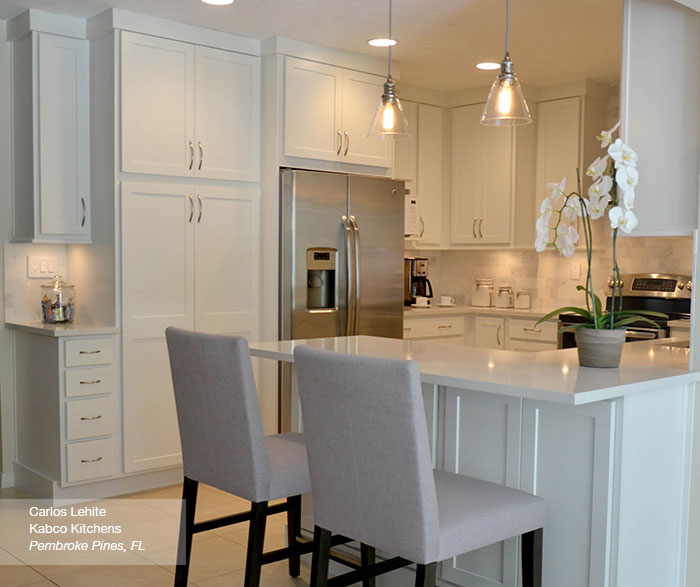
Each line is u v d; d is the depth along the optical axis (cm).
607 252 537
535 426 232
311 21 404
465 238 577
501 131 548
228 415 234
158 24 400
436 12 385
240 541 338
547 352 293
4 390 423
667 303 485
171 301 414
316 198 445
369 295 470
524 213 552
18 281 423
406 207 547
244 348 228
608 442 215
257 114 445
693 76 257
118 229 395
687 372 240
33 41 391
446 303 592
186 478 259
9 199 418
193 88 416
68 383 381
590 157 533
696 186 255
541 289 575
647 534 231
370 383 187
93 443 390
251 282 446
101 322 408
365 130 479
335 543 256
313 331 446
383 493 192
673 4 262
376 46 452
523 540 221
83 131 411
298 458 248
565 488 226
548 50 451
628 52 274
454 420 255
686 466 246
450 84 550
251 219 445
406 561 237
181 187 415
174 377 254
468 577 254
